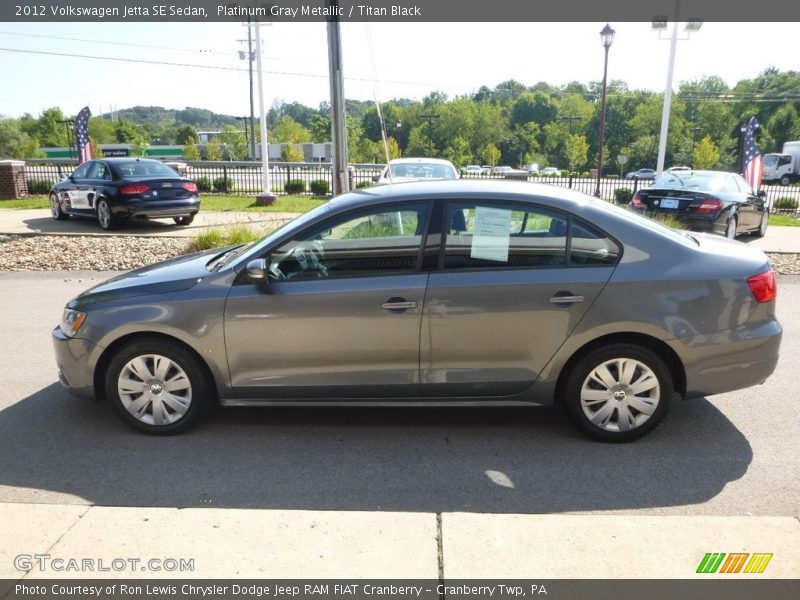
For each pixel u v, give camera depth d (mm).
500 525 3178
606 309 4035
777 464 3971
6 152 90438
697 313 4039
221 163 39656
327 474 3875
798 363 5887
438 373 4207
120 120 121125
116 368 4371
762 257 4316
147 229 14297
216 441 4344
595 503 3531
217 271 4359
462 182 4508
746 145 19562
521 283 4059
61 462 4047
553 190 4340
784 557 2926
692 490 3662
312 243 4246
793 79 106375
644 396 4172
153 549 3037
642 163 98438
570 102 119750
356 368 4227
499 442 4293
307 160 82250
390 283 4129
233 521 3248
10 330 7035
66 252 11234
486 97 142500
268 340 4223
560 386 4348
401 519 3248
